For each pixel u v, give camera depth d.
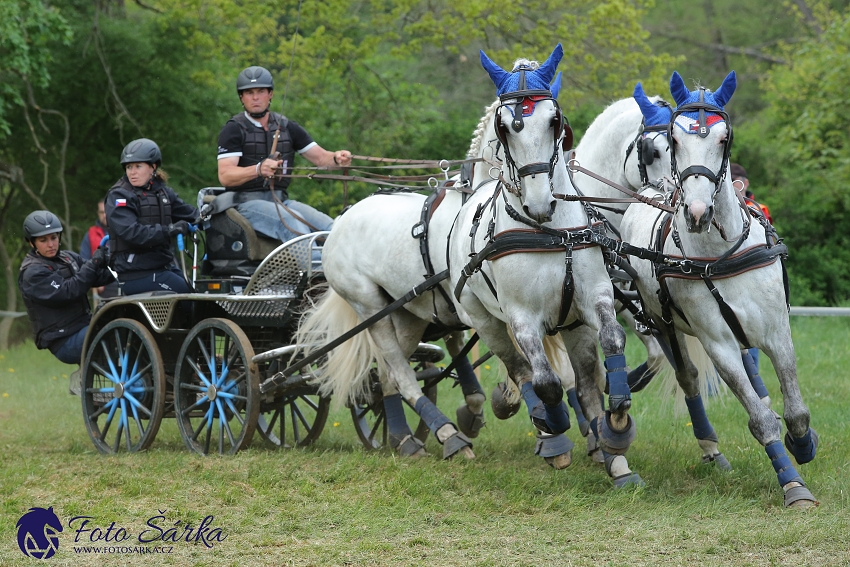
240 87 10.90
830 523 6.50
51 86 22.50
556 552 6.13
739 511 7.01
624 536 6.47
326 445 10.99
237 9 23.17
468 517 7.00
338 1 23.80
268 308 9.88
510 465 8.96
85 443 11.21
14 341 26.05
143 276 10.91
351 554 6.14
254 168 10.38
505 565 5.86
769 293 7.18
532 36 24.25
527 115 6.85
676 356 8.31
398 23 26.14
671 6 41.41
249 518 7.01
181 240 10.92
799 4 37.94
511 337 8.06
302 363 9.59
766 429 7.21
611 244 7.42
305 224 10.49
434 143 26.81
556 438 8.25
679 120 6.93
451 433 9.11
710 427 8.76
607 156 8.94
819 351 16.81
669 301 7.66
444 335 10.32
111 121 23.45
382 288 9.52
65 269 11.45
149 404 10.76
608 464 7.84
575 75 24.42
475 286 8.04
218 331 10.18
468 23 23.31
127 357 10.63
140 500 7.70
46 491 8.09
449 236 8.48
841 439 9.80
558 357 8.91
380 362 9.73
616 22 23.16
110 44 22.52
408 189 9.98
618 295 8.62
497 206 7.64
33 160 23.92
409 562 5.96
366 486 8.05
